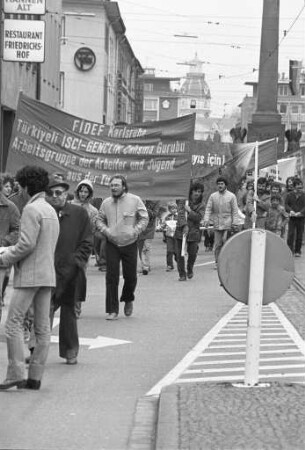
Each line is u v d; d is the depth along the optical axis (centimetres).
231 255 809
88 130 1991
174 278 1958
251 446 646
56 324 1309
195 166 2936
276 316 1401
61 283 998
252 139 4562
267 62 4594
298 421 709
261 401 772
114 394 874
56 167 1983
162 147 1986
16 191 1518
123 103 9219
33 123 1981
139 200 1352
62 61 7050
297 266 2198
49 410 808
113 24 7675
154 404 831
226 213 1961
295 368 987
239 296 816
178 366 1009
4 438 716
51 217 862
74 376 956
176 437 671
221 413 735
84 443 705
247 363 833
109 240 1344
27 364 1004
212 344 1155
